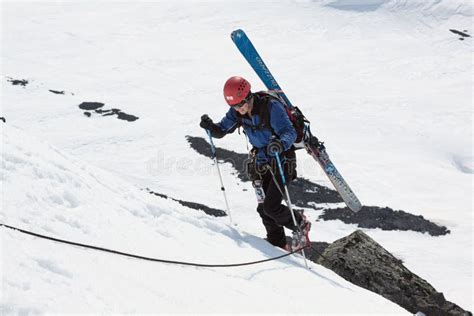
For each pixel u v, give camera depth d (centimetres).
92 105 3462
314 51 5056
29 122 3155
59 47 5144
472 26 5581
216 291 330
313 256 710
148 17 6300
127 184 512
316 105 3572
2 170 337
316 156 635
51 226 306
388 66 4541
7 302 201
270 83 698
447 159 2664
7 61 4569
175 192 2100
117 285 268
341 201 1955
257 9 6412
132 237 363
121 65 4612
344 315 390
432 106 3547
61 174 385
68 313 215
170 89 3928
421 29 5603
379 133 3003
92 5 6906
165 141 2764
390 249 1634
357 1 6362
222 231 513
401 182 2231
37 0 7088
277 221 544
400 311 473
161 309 266
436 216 1873
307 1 6581
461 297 1316
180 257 372
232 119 561
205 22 6041
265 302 349
